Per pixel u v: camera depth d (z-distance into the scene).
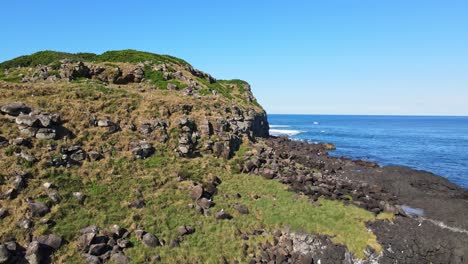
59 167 27.11
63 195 24.36
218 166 35.88
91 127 33.75
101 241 21.05
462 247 25.03
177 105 43.97
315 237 25.09
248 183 33.66
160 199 27.23
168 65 70.19
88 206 24.33
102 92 42.16
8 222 20.70
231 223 25.88
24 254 18.95
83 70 53.28
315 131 145.12
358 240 25.08
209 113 45.25
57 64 53.94
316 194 32.62
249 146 43.22
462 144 99.06
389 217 29.14
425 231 26.98
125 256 20.45
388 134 136.38
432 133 147.62
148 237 22.12
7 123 28.83
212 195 29.80
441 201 35.44
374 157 70.25
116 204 25.34
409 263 23.98
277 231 25.67
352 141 102.88
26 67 60.50
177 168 33.00
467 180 51.69
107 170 29.23
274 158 41.88
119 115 38.12
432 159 69.81
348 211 29.47
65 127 31.75
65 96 37.88
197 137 39.16
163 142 36.41
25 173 24.73
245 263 22.16
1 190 22.81
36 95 36.31
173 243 22.48
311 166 45.78
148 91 53.09
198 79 73.31
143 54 74.94
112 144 32.81
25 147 27.25
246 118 56.81
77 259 19.67
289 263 22.86
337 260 23.45
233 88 90.12
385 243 25.09
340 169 47.97
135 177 29.58
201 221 25.53
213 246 23.09
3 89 35.25
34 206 22.00
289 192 32.66
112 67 56.72
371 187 38.62
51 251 19.66
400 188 39.84
